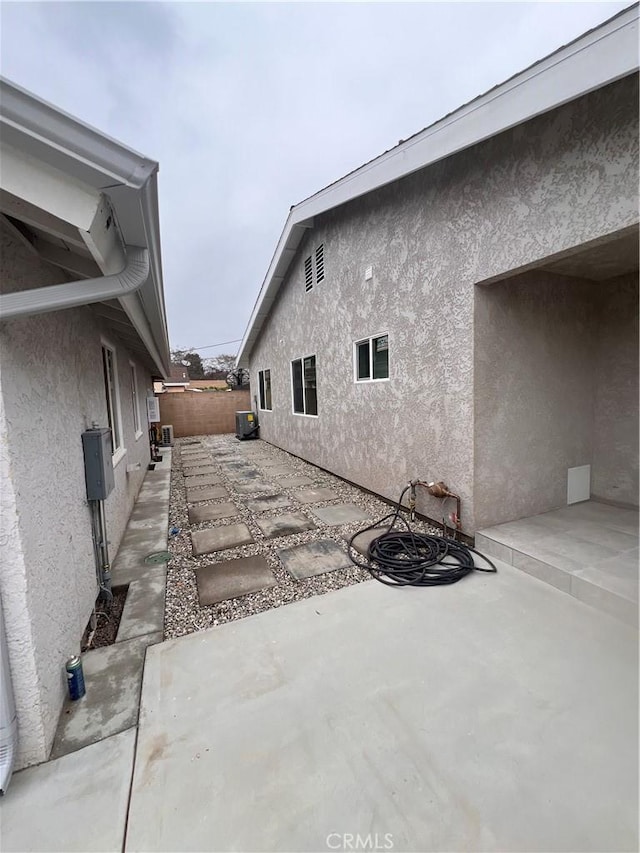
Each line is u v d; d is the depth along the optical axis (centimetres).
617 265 395
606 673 231
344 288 635
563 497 459
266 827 157
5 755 170
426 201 429
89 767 184
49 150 145
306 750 189
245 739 196
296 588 345
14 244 202
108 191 160
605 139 262
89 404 344
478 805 161
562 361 439
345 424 670
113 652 266
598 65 229
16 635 182
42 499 213
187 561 410
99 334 407
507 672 233
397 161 398
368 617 293
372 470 593
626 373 441
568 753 182
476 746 187
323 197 566
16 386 190
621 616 278
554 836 149
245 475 820
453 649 255
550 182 297
